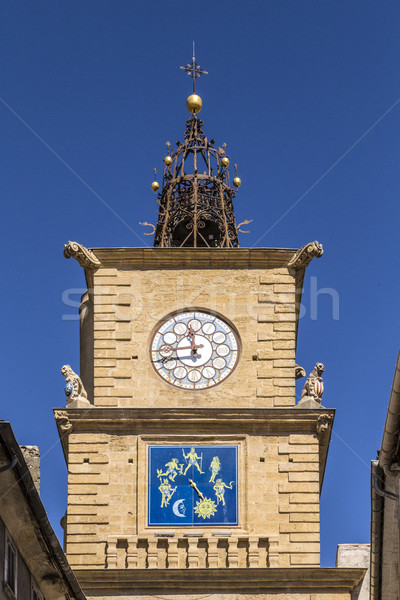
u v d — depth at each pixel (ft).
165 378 275.59
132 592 258.78
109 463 269.03
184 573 259.60
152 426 270.87
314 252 279.28
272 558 264.72
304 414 271.49
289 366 276.62
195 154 304.50
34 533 186.50
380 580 213.05
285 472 269.64
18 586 185.78
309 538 266.36
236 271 281.33
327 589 260.21
